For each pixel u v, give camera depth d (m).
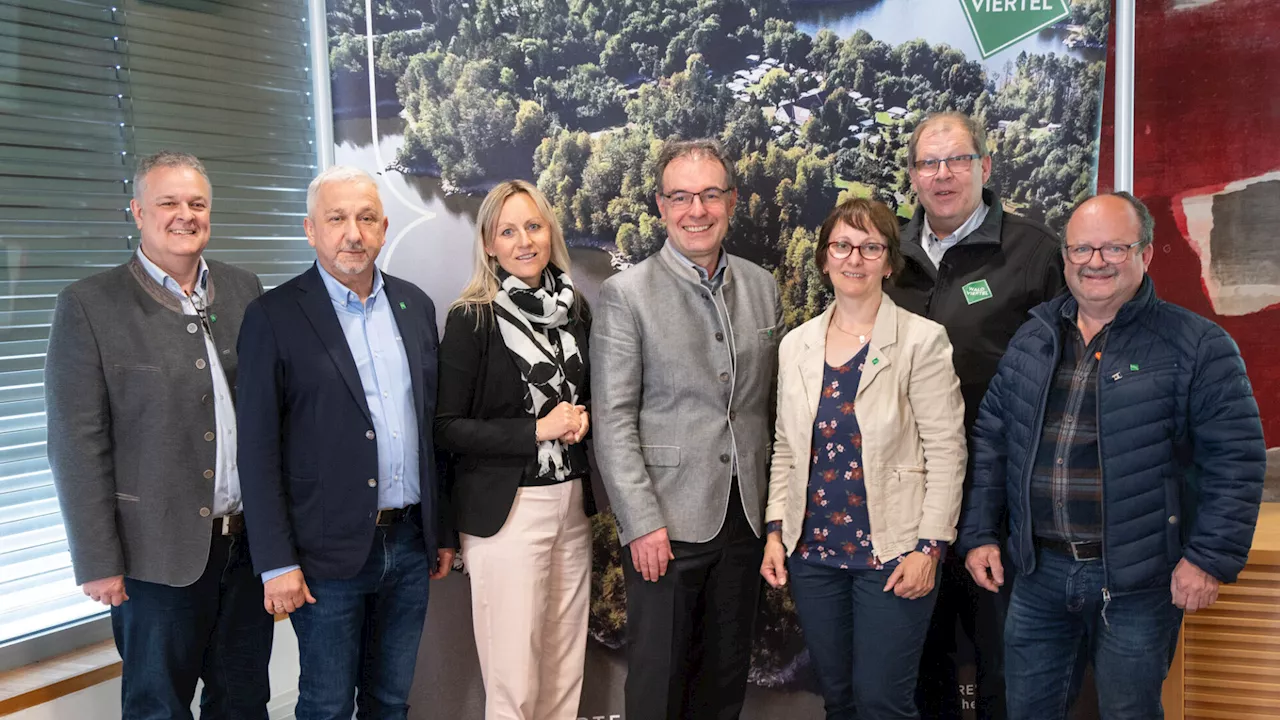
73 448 1.86
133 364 1.93
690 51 2.54
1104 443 1.84
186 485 1.96
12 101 2.17
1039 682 2.01
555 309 2.18
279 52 2.78
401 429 2.06
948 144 2.17
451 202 2.60
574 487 2.24
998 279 2.22
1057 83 2.50
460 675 2.66
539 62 2.56
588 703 2.68
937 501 1.98
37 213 2.22
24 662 2.16
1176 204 2.65
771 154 2.55
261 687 2.19
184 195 1.96
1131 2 2.44
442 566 2.23
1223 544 1.76
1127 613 1.87
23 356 2.21
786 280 2.59
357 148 2.61
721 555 2.15
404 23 2.57
